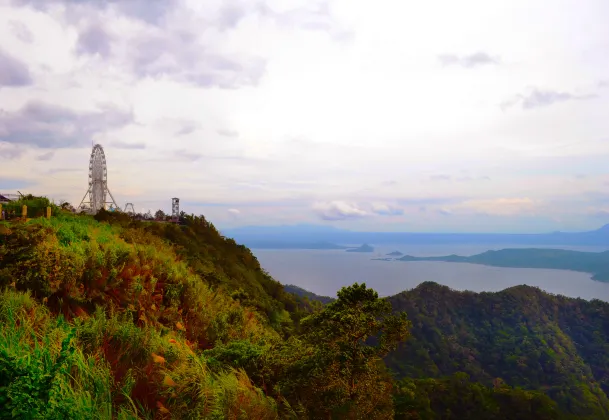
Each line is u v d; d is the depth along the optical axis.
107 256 7.99
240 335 9.02
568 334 122.56
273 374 5.77
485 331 108.31
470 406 37.34
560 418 39.22
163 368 4.63
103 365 4.22
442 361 85.94
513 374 91.94
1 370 2.86
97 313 5.58
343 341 5.62
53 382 3.09
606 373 105.00
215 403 4.23
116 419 3.57
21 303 5.09
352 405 5.13
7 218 13.71
